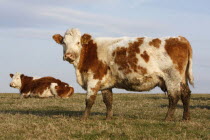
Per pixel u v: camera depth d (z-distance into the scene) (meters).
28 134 8.71
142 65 10.54
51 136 8.46
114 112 13.88
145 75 10.56
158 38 10.77
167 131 9.09
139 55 10.59
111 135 8.61
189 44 10.84
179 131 9.10
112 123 10.39
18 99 20.95
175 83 10.49
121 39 11.17
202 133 8.83
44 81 22.55
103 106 16.80
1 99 20.97
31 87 22.36
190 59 10.78
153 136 8.47
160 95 26.03
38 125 9.90
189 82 10.80
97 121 10.71
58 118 11.47
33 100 20.02
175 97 10.52
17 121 10.77
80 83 11.51
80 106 16.62
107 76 11.09
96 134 8.70
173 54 10.48
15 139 8.20
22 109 15.30
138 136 8.42
